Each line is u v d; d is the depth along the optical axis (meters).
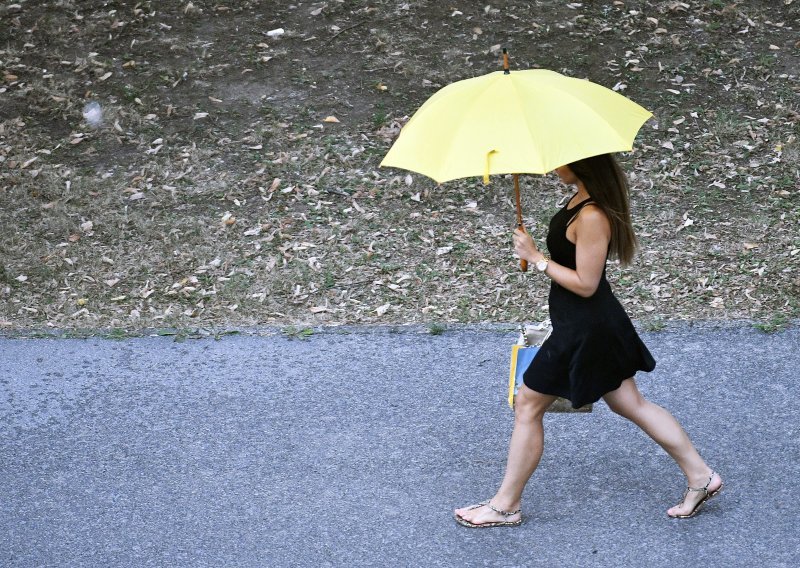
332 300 25.94
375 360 22.97
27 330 24.73
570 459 19.23
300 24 39.50
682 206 29.69
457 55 37.44
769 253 27.00
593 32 38.28
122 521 17.91
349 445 19.91
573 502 18.05
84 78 36.69
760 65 36.28
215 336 24.25
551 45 37.62
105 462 19.61
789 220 28.58
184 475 19.16
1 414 21.27
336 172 32.06
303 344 23.78
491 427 20.34
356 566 16.62
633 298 25.36
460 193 30.89
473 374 22.27
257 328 24.53
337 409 21.14
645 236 28.22
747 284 25.64
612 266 26.83
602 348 15.90
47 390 22.12
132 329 24.73
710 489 17.12
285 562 16.75
